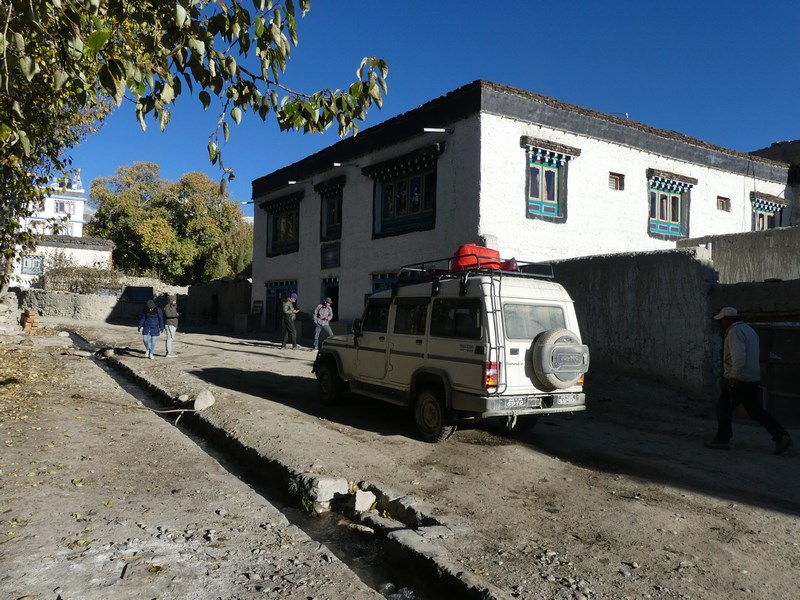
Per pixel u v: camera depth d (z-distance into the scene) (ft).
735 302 29.84
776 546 14.29
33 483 17.94
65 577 12.11
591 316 37.73
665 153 61.67
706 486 18.90
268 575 12.78
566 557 13.52
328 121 17.94
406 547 13.98
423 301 25.53
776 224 72.64
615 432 26.55
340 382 31.35
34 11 12.76
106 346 58.54
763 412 22.74
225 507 16.97
